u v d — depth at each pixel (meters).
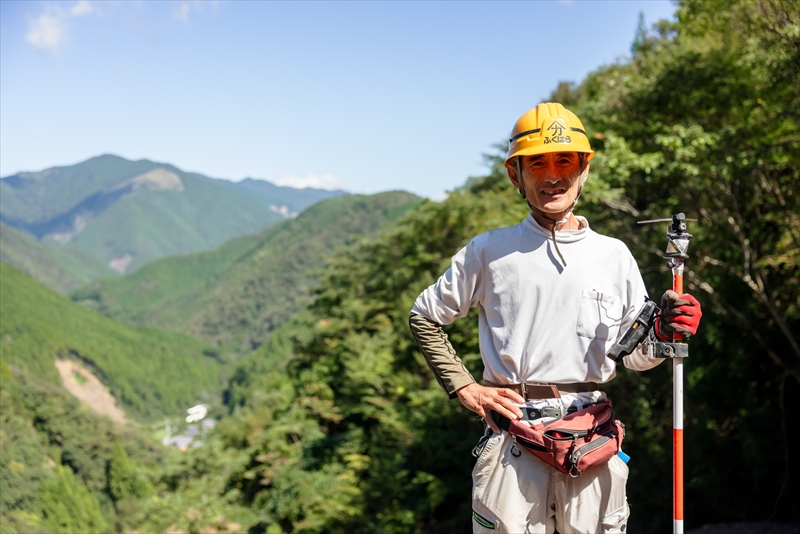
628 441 11.24
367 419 27.56
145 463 109.81
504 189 24.22
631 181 10.39
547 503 2.03
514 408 2.01
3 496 79.25
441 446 16.55
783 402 9.12
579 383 2.05
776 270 10.36
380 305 28.67
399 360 20.58
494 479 2.05
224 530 30.55
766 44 8.24
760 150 9.00
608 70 14.55
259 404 48.41
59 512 82.50
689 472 10.72
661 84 9.90
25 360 172.75
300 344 39.53
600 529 2.03
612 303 2.05
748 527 8.92
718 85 9.52
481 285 2.15
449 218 23.16
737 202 10.17
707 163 9.21
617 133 10.91
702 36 9.83
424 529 16.88
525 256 2.08
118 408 185.75
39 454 94.75
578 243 2.07
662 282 10.16
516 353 2.05
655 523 10.60
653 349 1.97
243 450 41.56
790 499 9.02
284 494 27.30
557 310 2.04
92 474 102.62
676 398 1.98
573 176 2.06
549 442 1.95
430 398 16.97
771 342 9.71
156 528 31.08
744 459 9.75
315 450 29.08
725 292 10.27
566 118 2.07
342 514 20.48
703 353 10.32
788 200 9.97
